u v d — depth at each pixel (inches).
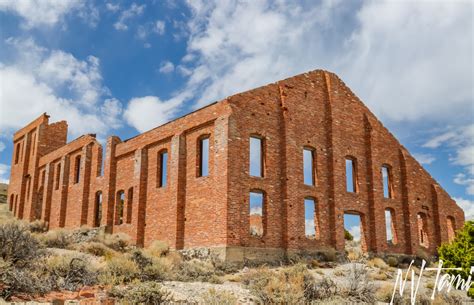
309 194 1117.7
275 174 1066.7
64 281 585.0
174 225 1075.3
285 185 1067.3
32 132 2076.8
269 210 1031.0
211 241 973.8
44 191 1811.0
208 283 711.7
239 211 971.3
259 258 978.7
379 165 1304.1
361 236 1232.2
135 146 1318.9
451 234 1473.9
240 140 1010.7
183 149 1125.7
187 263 859.4
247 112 1041.5
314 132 1178.0
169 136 1176.2
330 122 1215.6
